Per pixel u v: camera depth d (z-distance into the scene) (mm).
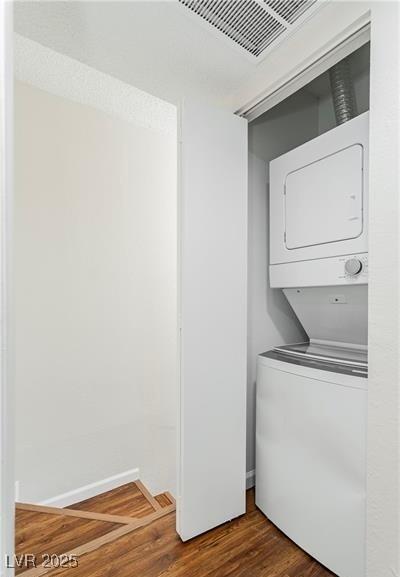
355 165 1456
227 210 1722
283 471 1637
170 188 2721
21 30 1388
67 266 2203
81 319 2262
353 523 1299
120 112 2363
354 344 1819
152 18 1322
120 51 1517
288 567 1433
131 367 2488
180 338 1596
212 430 1664
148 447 2568
